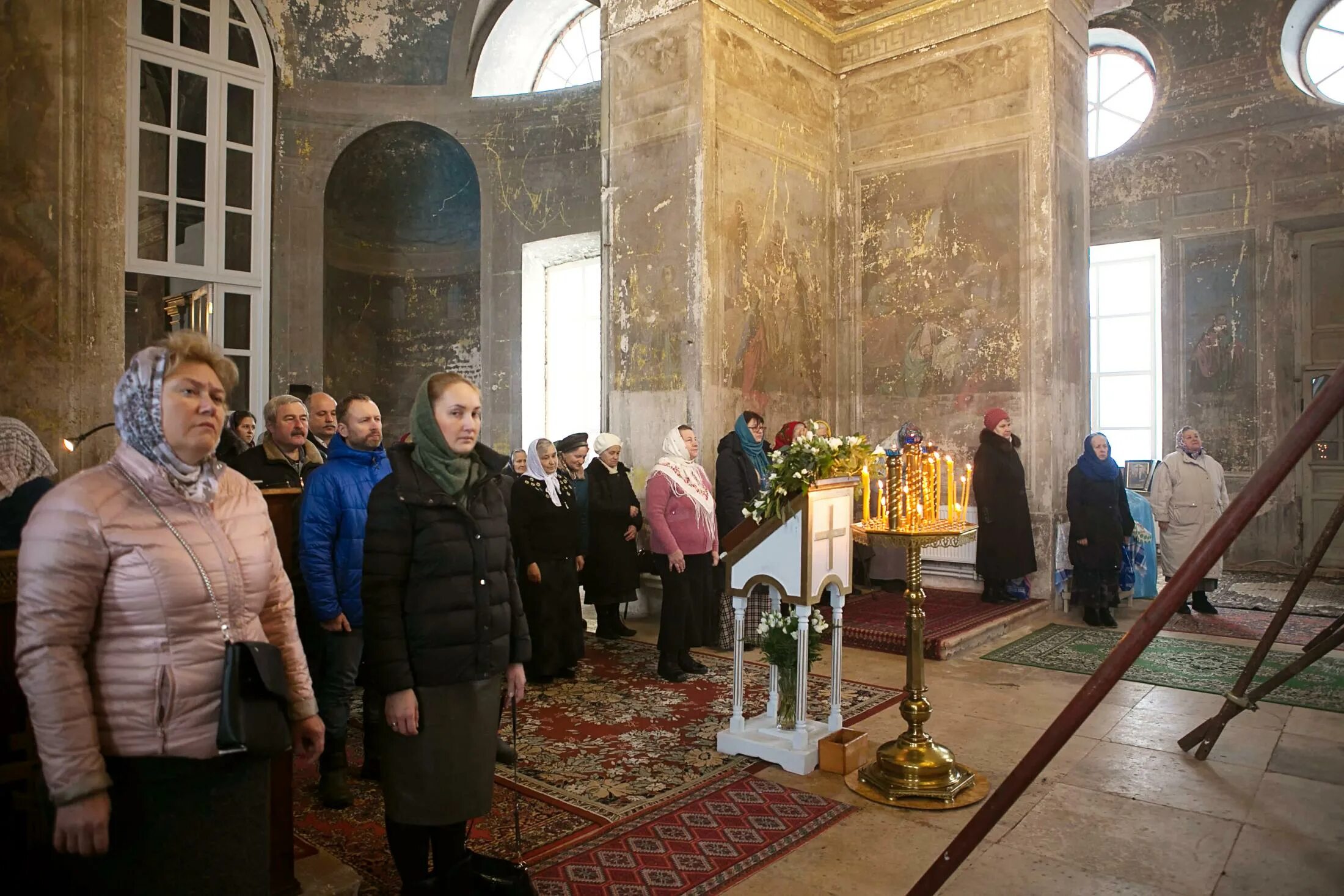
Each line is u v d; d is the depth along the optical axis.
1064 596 8.23
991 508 7.79
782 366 8.94
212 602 1.95
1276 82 10.66
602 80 8.89
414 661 2.57
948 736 4.70
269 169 10.98
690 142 8.10
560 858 3.30
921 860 3.31
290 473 4.59
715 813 3.72
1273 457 2.10
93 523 1.81
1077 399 8.79
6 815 2.10
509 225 12.62
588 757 4.39
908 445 4.06
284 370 11.45
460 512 2.63
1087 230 9.10
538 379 12.95
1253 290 10.82
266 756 1.99
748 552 4.45
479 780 2.64
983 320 8.68
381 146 12.54
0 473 2.78
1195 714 5.06
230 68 10.59
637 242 8.52
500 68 13.06
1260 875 3.17
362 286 12.96
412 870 2.65
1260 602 8.66
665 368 8.24
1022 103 8.45
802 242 9.23
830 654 6.58
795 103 9.16
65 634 1.76
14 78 5.15
